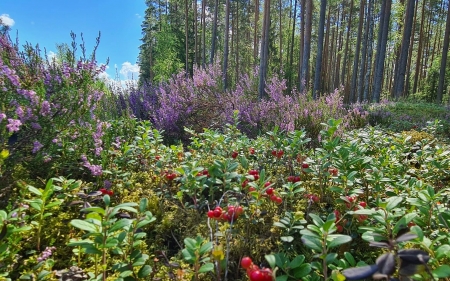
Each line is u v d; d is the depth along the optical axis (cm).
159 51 2966
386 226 155
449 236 169
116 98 700
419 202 186
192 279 173
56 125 288
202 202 254
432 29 3538
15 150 257
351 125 688
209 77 852
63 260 197
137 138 351
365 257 198
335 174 267
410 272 107
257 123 627
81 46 301
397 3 2411
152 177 318
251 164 335
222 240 206
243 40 3984
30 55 298
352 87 2412
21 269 177
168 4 4206
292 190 238
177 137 628
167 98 727
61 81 298
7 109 247
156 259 186
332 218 145
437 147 341
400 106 1266
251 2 3559
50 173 273
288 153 314
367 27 2339
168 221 239
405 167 316
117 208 153
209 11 3703
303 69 1491
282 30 3769
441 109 1220
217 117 682
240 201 227
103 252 155
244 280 183
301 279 159
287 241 186
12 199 220
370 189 265
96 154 301
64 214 223
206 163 318
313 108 599
